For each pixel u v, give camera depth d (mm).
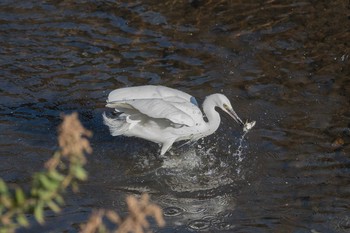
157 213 4832
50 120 13219
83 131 4695
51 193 4367
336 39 16250
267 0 17859
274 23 16875
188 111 11945
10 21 16750
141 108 11367
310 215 10719
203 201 11172
